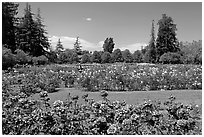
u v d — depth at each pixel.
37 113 5.13
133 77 11.87
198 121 5.96
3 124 4.92
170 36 45.25
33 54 38.28
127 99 8.81
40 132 4.88
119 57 44.75
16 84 11.05
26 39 37.94
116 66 16.25
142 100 8.60
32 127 4.92
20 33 37.75
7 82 10.73
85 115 5.65
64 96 9.47
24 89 9.80
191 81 11.60
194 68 14.47
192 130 5.23
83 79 11.76
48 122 4.95
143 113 5.59
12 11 34.06
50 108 6.11
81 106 6.40
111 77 11.95
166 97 9.18
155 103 7.68
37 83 10.98
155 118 5.43
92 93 10.29
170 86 11.46
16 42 37.16
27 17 38.06
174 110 5.78
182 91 10.70
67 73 13.57
